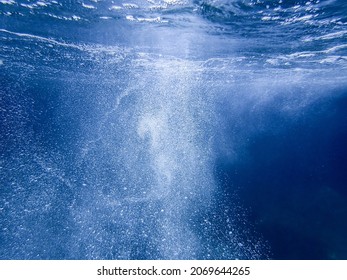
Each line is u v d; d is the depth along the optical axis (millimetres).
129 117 5215
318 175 4328
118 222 3850
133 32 4754
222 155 4777
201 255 3516
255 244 3570
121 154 4723
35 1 4188
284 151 4762
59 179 4293
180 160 4703
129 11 4488
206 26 4730
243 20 4641
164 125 5141
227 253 3514
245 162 4660
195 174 4500
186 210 4023
